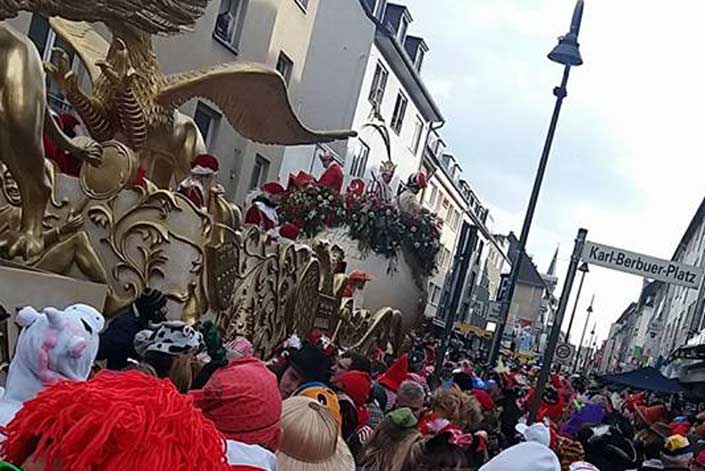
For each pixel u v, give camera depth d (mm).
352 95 33312
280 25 24016
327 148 29938
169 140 8383
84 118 7617
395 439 5383
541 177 15602
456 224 59844
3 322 5379
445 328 13008
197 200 7973
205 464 2070
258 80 8578
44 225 6320
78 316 3418
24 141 5777
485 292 65062
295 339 8805
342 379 7199
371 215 13805
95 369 5078
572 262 11719
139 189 6887
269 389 3596
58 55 7352
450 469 4820
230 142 21875
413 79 38281
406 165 41344
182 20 6727
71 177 6555
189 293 7258
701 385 31953
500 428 11336
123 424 1951
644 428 13320
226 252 7492
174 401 2090
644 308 87625
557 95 14797
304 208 13656
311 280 10711
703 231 51500
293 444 3693
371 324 13688
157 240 6977
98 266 6449
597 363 107312
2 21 6020
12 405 3211
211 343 5418
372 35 33719
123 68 7660
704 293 37375
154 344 4781
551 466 4629
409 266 14656
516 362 39750
